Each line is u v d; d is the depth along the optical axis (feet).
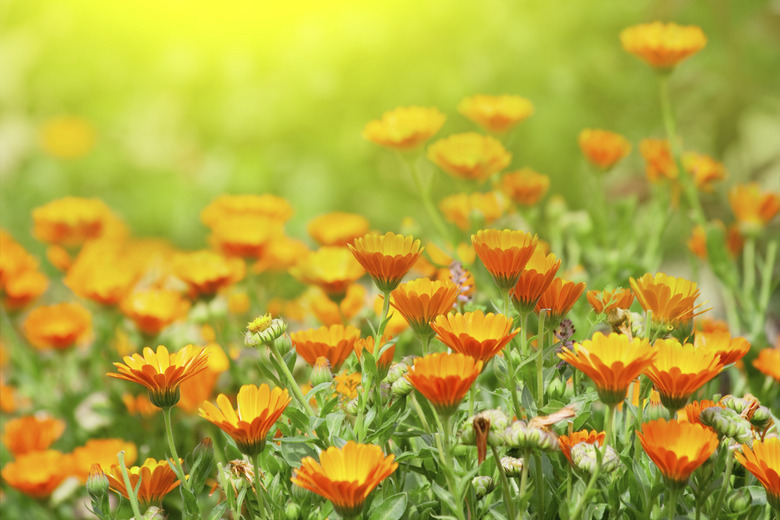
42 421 5.48
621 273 5.29
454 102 11.98
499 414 4.35
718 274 5.53
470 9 12.09
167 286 6.54
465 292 4.90
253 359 5.29
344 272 5.32
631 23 11.96
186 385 5.14
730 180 10.20
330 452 4.30
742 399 4.54
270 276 6.98
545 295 4.54
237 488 4.51
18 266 6.27
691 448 4.32
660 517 4.43
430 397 4.32
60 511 5.37
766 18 10.03
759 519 4.55
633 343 4.34
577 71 12.02
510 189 6.13
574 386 4.63
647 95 12.10
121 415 5.64
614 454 4.36
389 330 5.08
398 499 4.39
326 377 4.58
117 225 8.47
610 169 6.20
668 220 6.13
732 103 9.84
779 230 7.58
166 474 4.55
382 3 12.23
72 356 6.63
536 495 4.41
